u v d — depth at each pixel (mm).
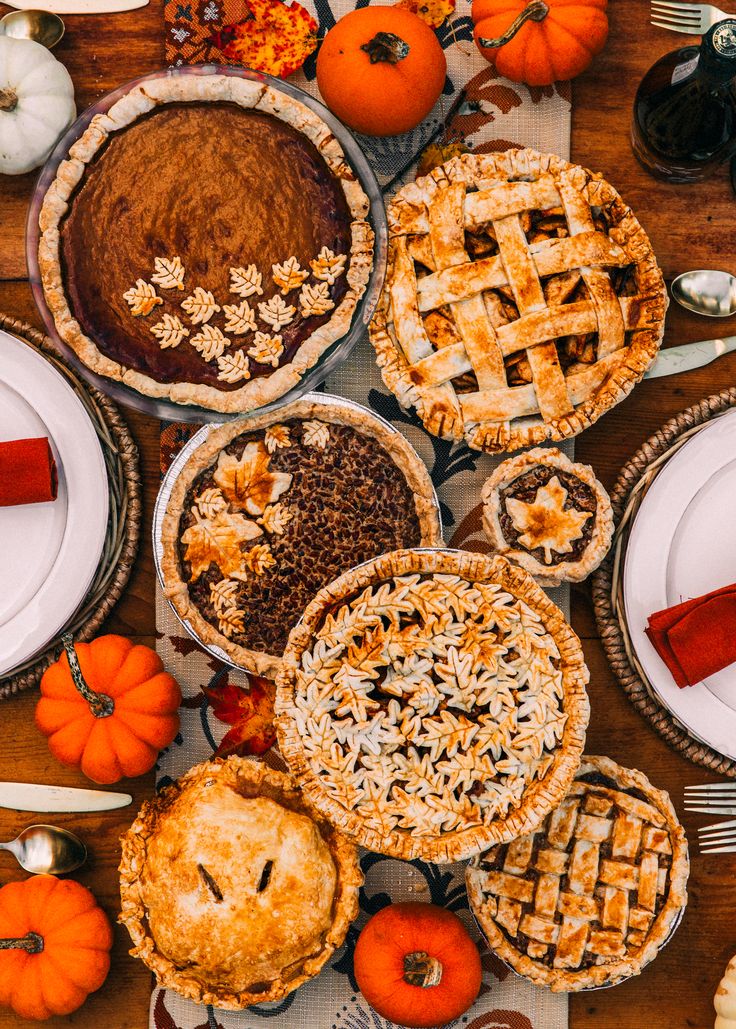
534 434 1152
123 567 1211
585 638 1223
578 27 1148
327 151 1137
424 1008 1150
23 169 1187
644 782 1172
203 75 1131
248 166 1134
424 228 1150
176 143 1133
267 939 1117
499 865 1165
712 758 1204
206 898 1111
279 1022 1214
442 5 1209
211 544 1164
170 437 1211
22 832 1211
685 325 1227
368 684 1068
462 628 1068
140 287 1131
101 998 1216
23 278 1219
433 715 1070
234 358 1140
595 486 1154
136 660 1164
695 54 1098
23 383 1178
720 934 1224
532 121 1216
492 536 1159
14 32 1196
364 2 1214
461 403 1153
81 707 1159
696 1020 1220
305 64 1223
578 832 1164
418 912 1163
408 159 1221
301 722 1068
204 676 1222
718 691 1177
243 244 1135
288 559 1172
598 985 1161
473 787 1071
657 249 1222
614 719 1224
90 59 1211
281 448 1173
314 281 1143
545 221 1155
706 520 1176
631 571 1171
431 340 1156
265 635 1173
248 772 1153
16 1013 1223
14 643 1178
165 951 1137
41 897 1176
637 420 1222
